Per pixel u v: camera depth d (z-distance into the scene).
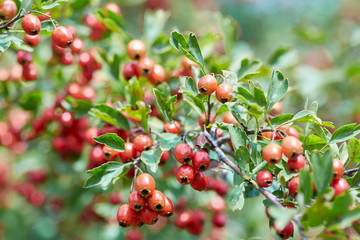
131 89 0.43
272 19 0.95
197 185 0.38
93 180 0.38
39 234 0.71
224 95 0.38
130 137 0.43
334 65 0.77
